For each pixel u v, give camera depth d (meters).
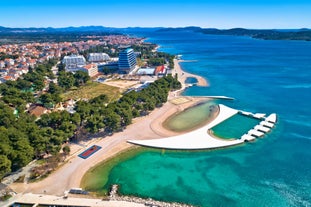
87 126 148.75
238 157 126.69
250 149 133.50
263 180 108.50
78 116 152.12
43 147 122.19
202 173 115.06
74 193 101.62
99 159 126.69
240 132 153.12
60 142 126.94
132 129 159.50
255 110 189.75
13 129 129.88
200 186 106.06
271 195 99.19
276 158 124.56
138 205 93.88
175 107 198.12
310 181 106.88
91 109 163.88
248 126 161.38
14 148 114.06
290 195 99.00
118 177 113.00
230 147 135.75
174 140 143.12
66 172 115.88
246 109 192.12
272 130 153.75
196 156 128.88
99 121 149.75
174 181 109.88
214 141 140.25
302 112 182.75
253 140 142.00
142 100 197.62
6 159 102.94
